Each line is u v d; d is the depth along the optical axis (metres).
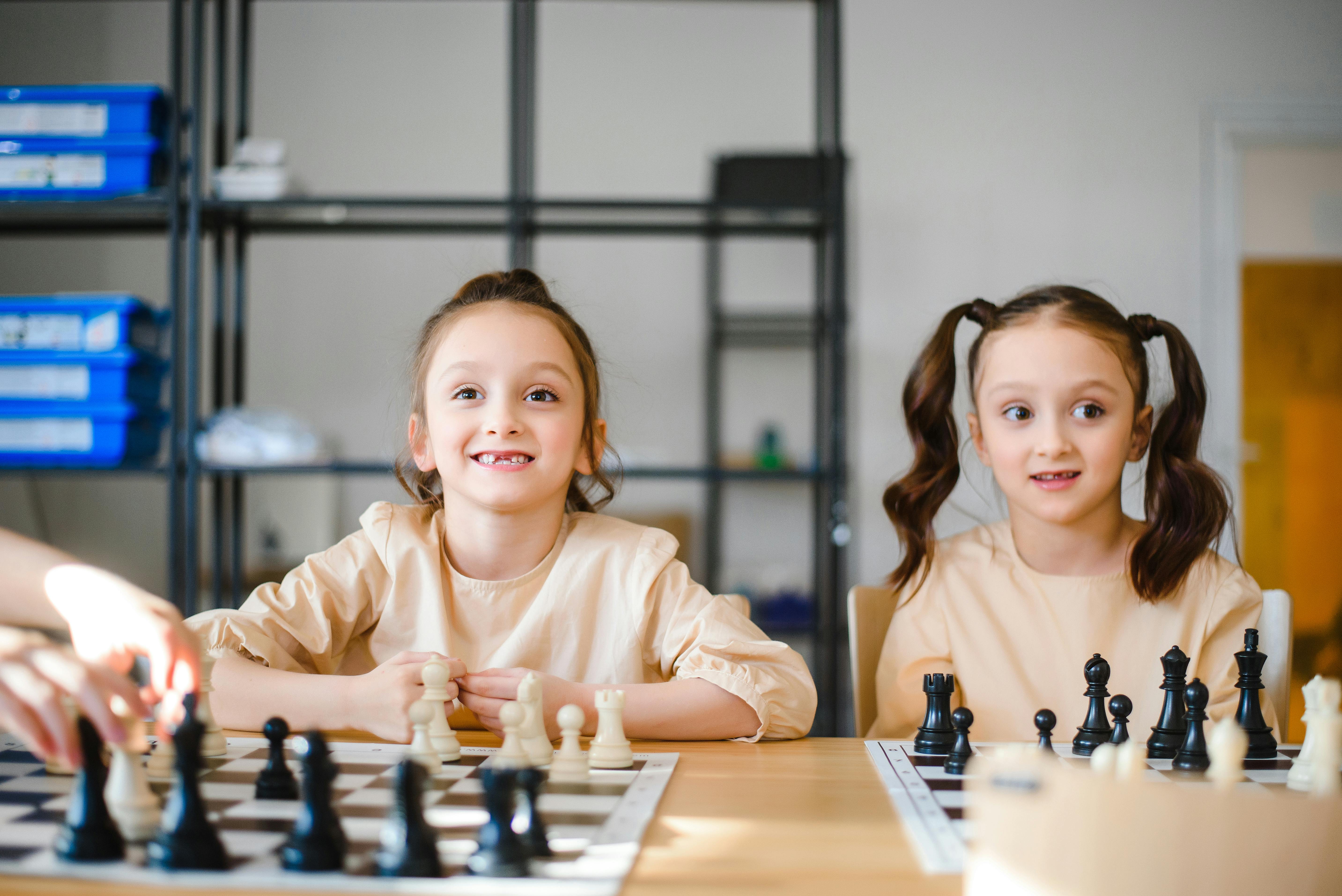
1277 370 3.58
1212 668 1.13
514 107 2.58
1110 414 1.11
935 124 3.48
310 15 3.43
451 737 0.81
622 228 2.78
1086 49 3.50
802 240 3.45
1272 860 0.46
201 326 3.26
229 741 0.85
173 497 2.30
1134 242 3.48
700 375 3.46
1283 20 3.51
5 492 3.33
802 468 3.10
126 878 0.50
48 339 2.23
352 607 1.05
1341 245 3.54
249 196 2.41
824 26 3.16
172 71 2.32
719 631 0.97
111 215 2.55
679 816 0.63
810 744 0.90
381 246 3.42
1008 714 1.13
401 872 0.50
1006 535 1.24
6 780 0.70
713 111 3.47
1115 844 0.46
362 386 3.40
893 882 0.51
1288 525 3.57
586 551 1.05
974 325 3.39
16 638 0.61
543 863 0.52
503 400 0.99
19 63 3.41
